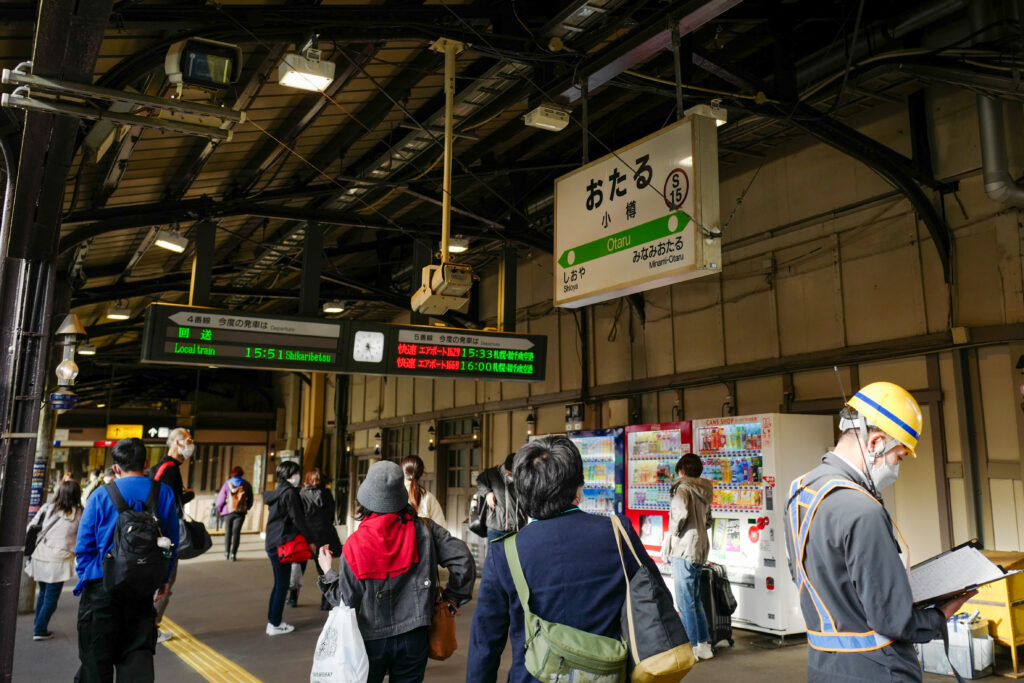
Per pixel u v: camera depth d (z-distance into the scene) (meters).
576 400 11.82
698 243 4.50
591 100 8.64
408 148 8.21
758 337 9.02
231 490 14.66
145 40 5.54
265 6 5.24
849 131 6.86
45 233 4.70
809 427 7.48
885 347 7.55
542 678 2.00
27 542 7.25
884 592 2.10
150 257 11.96
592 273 5.37
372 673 3.32
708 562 7.30
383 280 13.97
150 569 3.89
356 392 19.56
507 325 8.34
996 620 5.79
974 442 6.84
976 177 7.00
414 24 5.66
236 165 8.68
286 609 8.95
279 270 12.64
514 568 2.16
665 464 8.45
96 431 22.67
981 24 6.11
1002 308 6.72
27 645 6.99
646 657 1.96
